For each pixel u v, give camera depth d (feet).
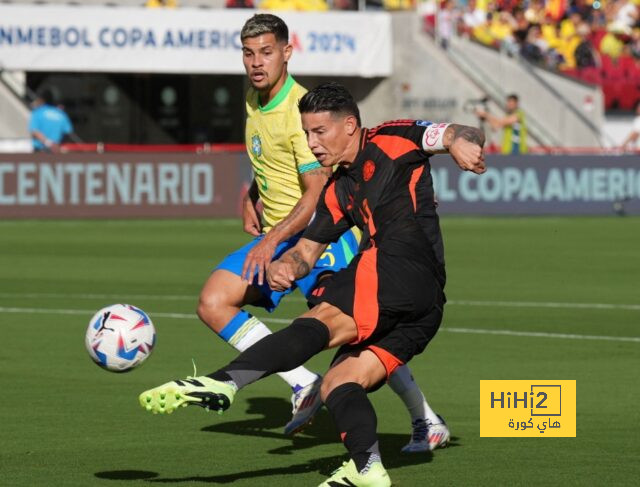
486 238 256.52
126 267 195.52
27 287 169.07
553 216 322.75
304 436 82.28
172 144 393.29
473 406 92.22
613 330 132.67
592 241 250.98
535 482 69.00
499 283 178.60
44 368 107.55
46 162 291.17
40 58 336.29
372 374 66.08
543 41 417.08
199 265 198.80
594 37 428.15
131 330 73.15
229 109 398.83
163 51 346.54
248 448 78.18
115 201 296.10
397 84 378.53
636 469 72.23
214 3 376.48
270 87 81.92
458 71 381.19
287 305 153.99
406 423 86.69
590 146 378.12
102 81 382.63
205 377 60.49
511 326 135.64
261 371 61.93
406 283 66.13
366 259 66.85
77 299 156.76
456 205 317.42
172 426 84.74
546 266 203.21
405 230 67.62
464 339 126.11
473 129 66.08
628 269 199.31
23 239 244.42
